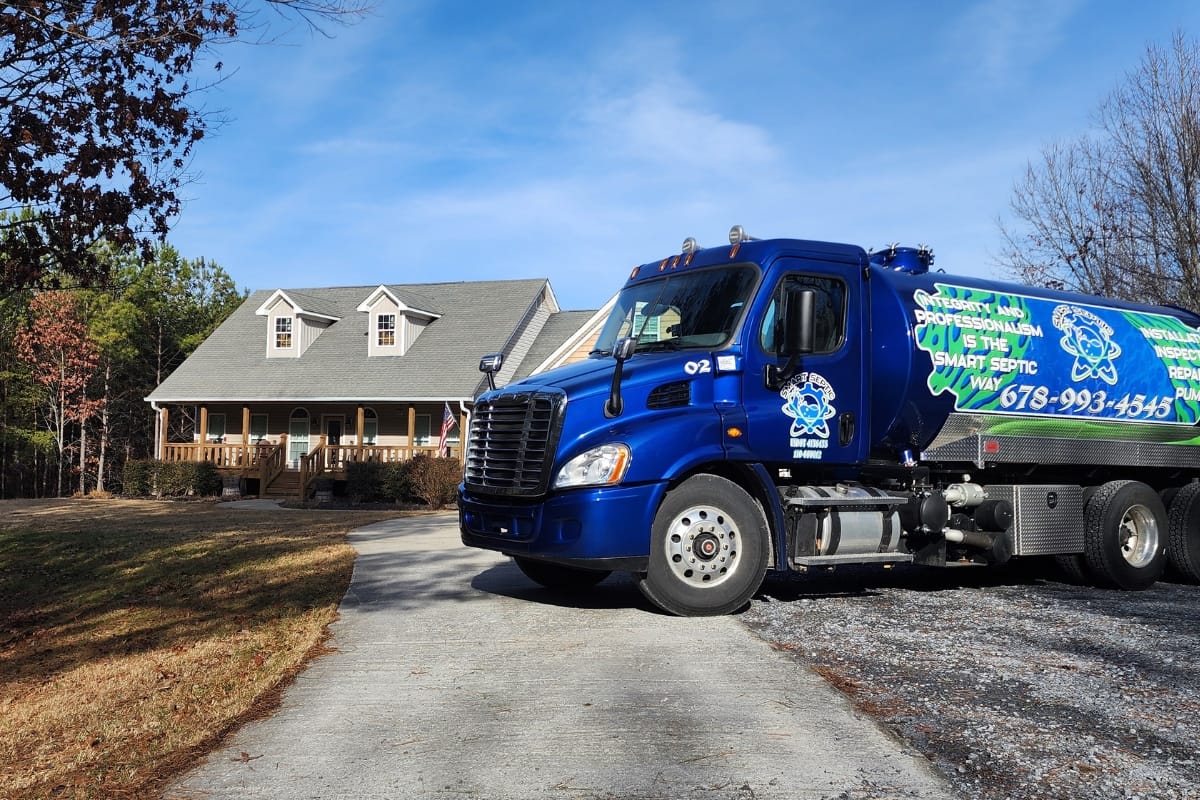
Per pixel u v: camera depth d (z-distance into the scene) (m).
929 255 8.95
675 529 7.06
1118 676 5.48
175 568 12.32
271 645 6.86
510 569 10.38
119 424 47.78
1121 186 20.41
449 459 24.78
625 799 3.55
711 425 7.10
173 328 50.38
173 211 9.51
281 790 3.71
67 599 10.80
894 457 8.45
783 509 7.46
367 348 31.88
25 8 7.89
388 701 4.95
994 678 5.41
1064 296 9.51
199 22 8.52
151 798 3.74
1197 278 18.81
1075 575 9.62
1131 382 9.46
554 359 29.25
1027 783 3.75
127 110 8.62
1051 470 9.56
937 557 8.41
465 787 3.70
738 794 3.59
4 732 5.37
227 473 31.48
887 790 3.63
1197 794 3.65
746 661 5.70
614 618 7.15
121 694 6.01
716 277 7.78
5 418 43.12
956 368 8.37
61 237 9.09
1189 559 9.66
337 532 16.27
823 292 7.77
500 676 5.42
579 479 6.80
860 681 5.32
